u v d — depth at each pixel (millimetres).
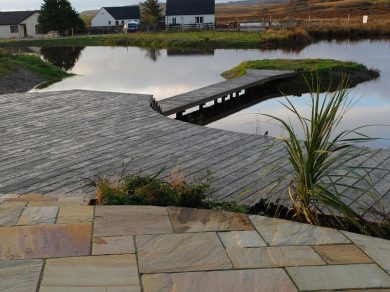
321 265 2348
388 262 2387
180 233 2703
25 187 4109
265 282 2170
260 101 13391
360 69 17328
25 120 6934
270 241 2631
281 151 5238
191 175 4449
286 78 15672
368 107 11289
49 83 17734
